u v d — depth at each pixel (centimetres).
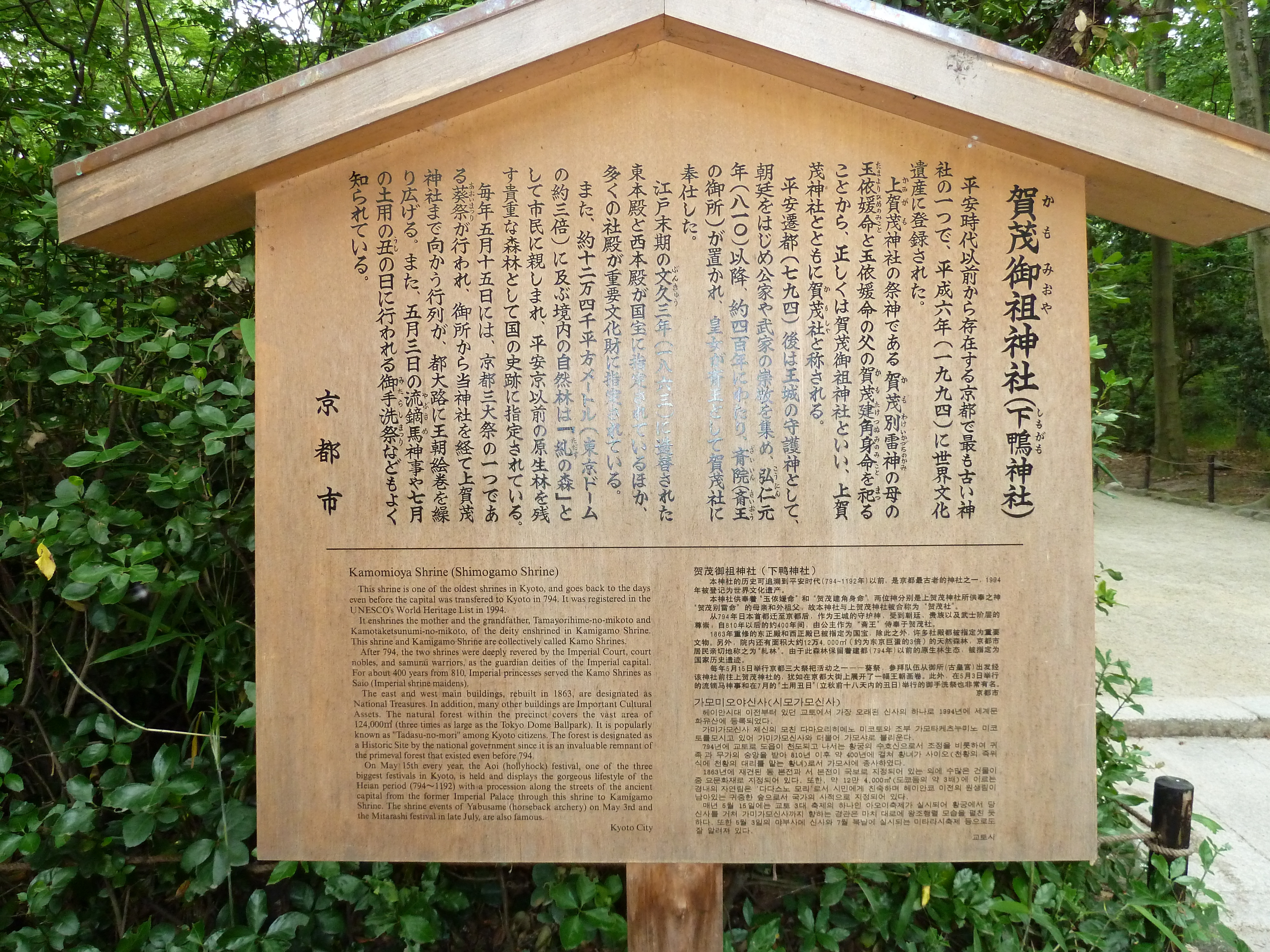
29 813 182
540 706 172
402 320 172
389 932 201
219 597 215
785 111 168
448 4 254
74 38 294
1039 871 215
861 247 168
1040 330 166
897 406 168
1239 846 290
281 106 155
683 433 169
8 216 225
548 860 172
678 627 170
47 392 232
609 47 161
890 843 171
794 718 170
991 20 316
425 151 171
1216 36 1064
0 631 225
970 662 169
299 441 172
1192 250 1323
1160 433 1281
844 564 168
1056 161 162
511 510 171
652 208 169
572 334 171
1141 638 523
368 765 173
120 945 182
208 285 243
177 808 186
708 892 179
